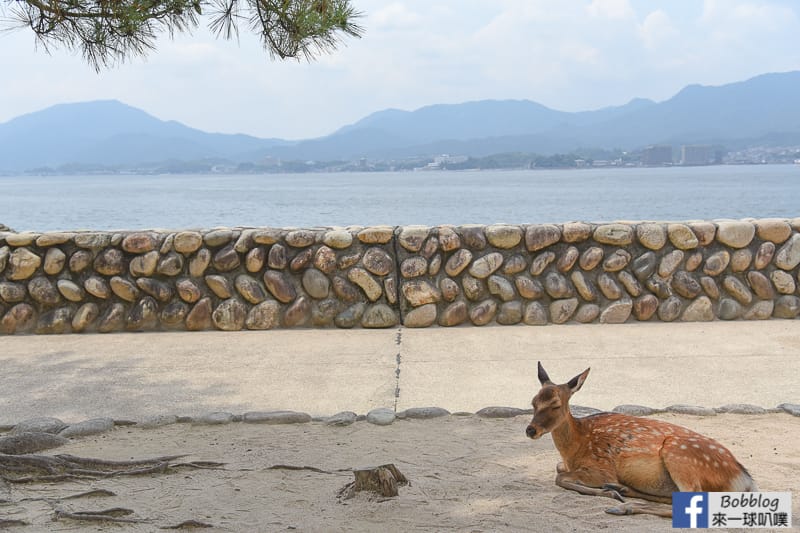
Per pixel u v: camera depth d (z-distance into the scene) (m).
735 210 61.09
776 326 9.01
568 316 9.32
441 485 4.64
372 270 9.32
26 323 9.27
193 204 80.94
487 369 7.44
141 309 9.28
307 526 4.11
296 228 9.62
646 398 6.43
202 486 4.70
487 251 9.41
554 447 5.34
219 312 9.26
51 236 9.34
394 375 7.29
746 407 6.05
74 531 4.11
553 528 4.00
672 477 4.09
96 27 5.64
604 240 9.35
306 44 5.75
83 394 6.84
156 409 6.39
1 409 6.43
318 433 5.73
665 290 9.32
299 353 8.16
